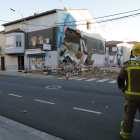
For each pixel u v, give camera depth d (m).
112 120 4.15
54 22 17.33
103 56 26.11
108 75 14.92
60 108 5.24
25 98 6.66
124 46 35.88
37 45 19.02
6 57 23.53
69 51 19.14
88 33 21.97
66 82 11.56
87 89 8.70
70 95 7.20
